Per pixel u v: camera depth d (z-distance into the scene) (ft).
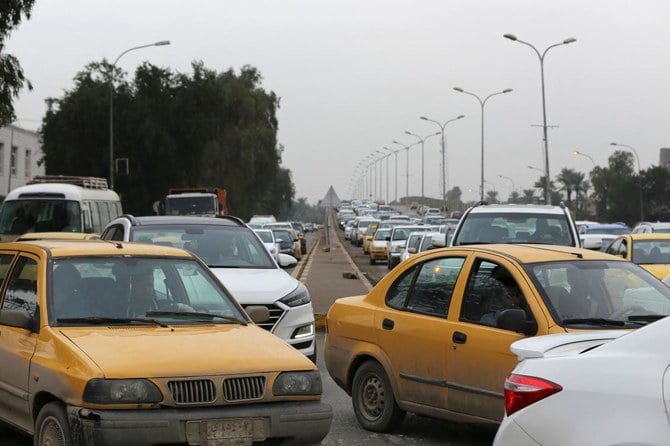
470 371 33.19
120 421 25.35
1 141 317.83
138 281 31.78
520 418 21.52
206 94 307.78
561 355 21.76
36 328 29.78
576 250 35.60
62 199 133.90
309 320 48.01
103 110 293.84
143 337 28.45
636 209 512.63
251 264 51.96
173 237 52.85
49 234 63.21
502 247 35.58
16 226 133.39
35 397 28.53
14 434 35.81
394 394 36.65
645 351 20.21
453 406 34.01
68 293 30.60
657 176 513.04
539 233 66.90
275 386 27.30
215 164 322.96
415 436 37.04
